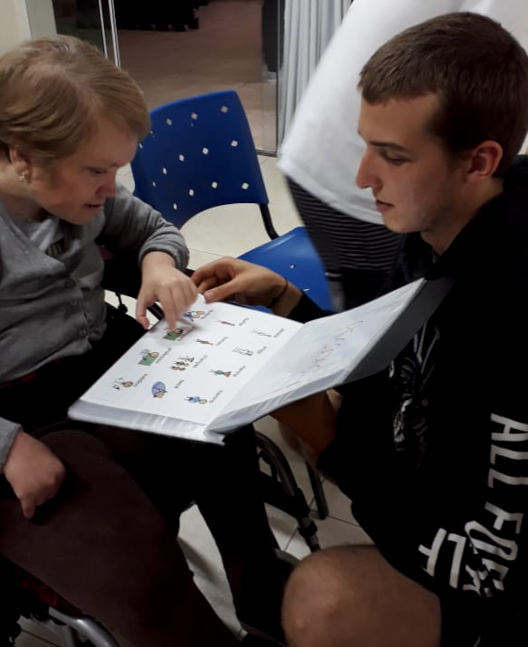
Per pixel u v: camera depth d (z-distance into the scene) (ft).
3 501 2.77
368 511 2.80
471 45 2.41
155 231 3.95
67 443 3.01
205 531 4.73
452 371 2.53
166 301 3.45
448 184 2.55
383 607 2.81
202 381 2.99
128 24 21.71
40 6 10.09
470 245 2.48
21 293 3.18
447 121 2.40
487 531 2.41
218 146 5.49
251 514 3.42
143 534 2.76
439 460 2.62
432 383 2.74
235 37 20.34
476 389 2.42
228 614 4.14
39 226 3.22
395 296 2.80
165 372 3.07
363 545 3.07
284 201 9.89
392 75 2.44
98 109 2.80
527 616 2.43
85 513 2.75
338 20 10.30
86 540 2.69
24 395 3.26
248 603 3.42
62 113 2.75
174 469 3.33
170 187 5.15
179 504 3.39
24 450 2.77
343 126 3.58
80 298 3.38
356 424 3.31
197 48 18.98
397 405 3.22
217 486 3.33
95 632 2.60
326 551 3.08
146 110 3.03
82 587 2.59
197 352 3.21
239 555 3.43
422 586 2.69
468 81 2.37
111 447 3.24
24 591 2.77
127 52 18.63
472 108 2.38
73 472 2.89
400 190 2.60
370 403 3.32
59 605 2.68
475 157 2.48
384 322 2.53
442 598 2.56
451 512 2.54
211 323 3.44
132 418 2.80
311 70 10.77
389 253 3.84
